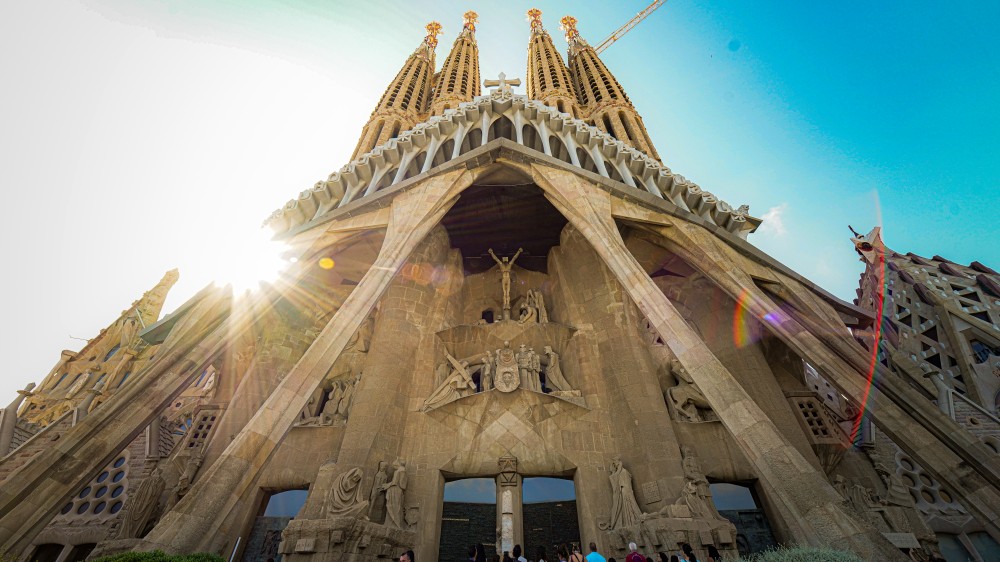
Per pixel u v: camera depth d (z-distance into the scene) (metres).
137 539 15.45
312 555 12.83
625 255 16.23
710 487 16.34
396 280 21.69
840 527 8.57
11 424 24.56
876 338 19.53
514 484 16.36
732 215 20.88
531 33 66.69
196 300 17.66
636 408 17.39
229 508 9.94
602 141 22.61
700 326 22.12
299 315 22.70
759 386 18.70
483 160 20.75
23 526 9.83
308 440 17.67
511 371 18.44
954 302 27.31
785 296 18.89
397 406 18.19
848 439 18.17
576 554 9.55
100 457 11.62
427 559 14.74
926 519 18.33
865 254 35.47
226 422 18.30
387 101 45.81
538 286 24.19
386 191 20.05
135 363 26.42
